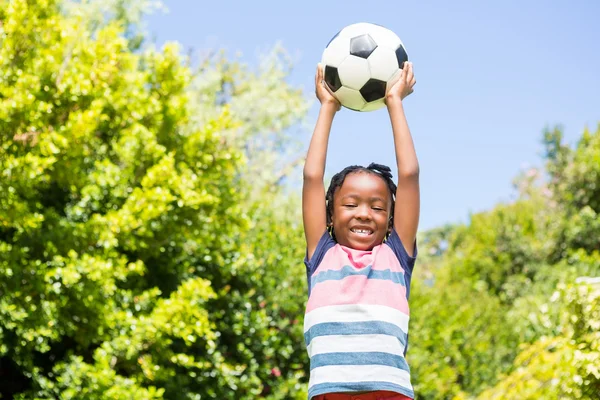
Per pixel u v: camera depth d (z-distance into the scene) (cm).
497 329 1208
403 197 295
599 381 530
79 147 632
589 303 554
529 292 1480
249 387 763
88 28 1330
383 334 265
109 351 643
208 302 801
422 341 1033
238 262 803
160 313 657
